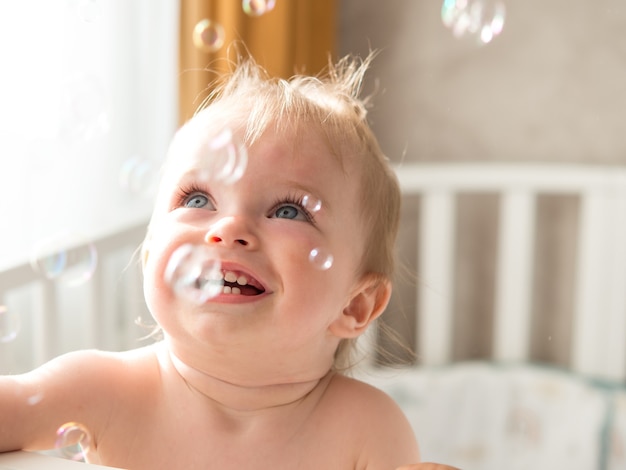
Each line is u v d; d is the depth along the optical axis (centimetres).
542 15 202
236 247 79
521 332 198
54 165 159
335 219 86
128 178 113
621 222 190
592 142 203
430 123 211
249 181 83
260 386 85
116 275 171
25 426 79
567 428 180
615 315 193
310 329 83
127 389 86
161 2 179
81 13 148
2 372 111
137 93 176
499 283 203
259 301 80
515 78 206
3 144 149
